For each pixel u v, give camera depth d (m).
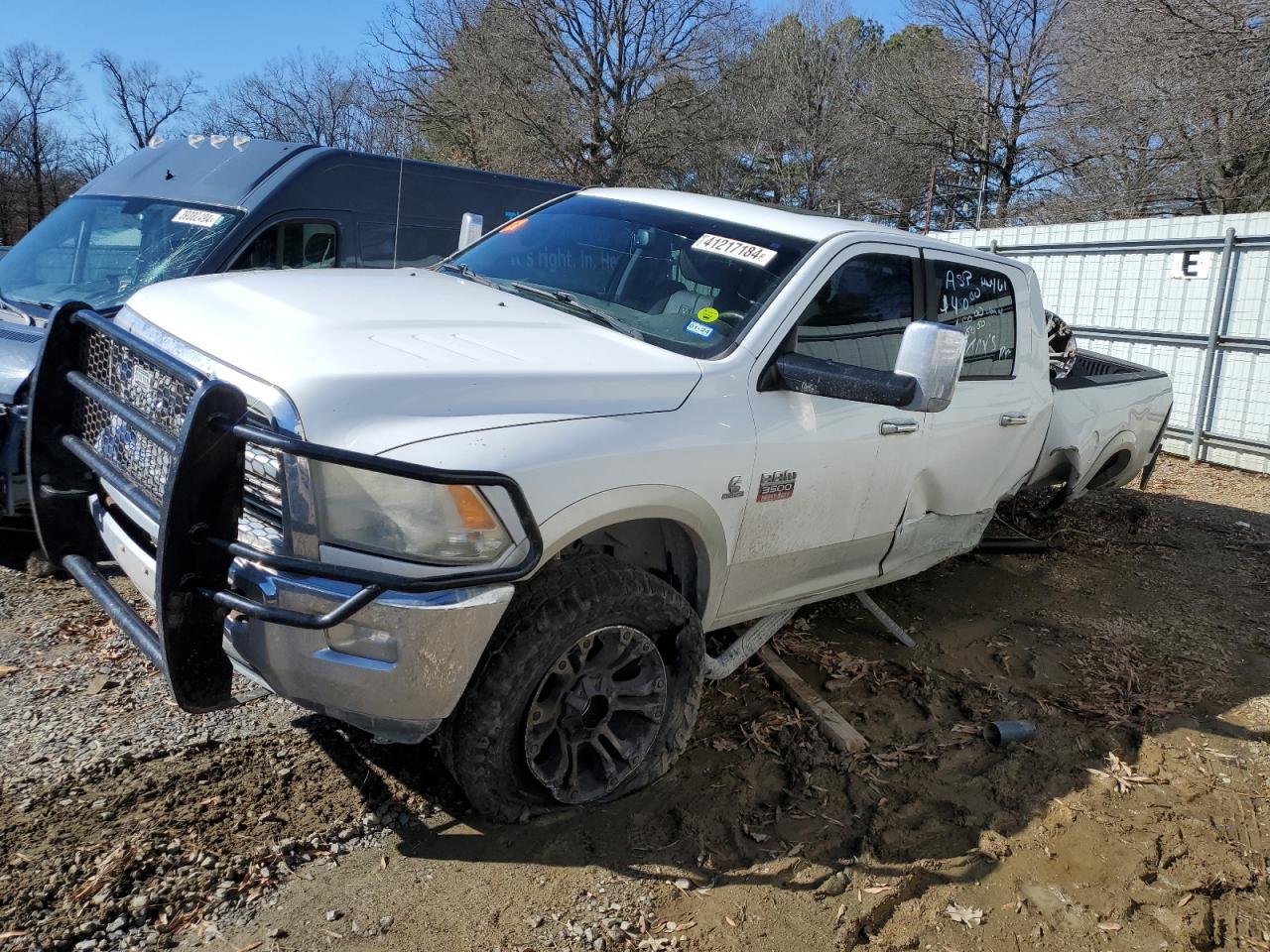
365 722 2.66
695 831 3.17
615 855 3.02
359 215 7.01
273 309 3.01
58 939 2.46
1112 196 28.20
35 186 47.25
